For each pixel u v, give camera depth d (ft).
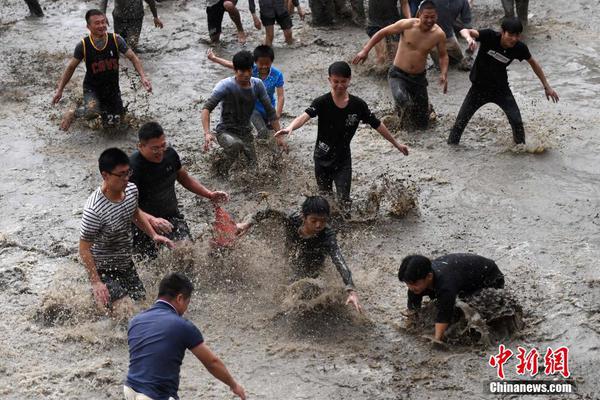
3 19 61.26
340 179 33.91
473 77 39.04
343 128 32.96
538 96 45.85
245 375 25.25
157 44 55.57
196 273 30.30
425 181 37.27
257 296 29.09
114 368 25.53
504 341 26.30
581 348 25.86
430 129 42.78
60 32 58.39
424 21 39.83
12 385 24.73
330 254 27.20
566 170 37.83
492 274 26.68
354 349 26.27
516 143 39.78
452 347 26.08
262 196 34.35
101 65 40.73
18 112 45.47
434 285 25.52
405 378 24.86
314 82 48.98
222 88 35.88
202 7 63.41
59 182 37.78
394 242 32.48
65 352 26.30
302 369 25.43
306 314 27.94
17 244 32.60
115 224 27.07
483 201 35.37
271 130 38.68
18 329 27.37
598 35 54.70
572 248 31.55
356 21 58.65
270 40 55.16
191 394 24.35
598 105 44.50
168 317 20.51
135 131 43.11
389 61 49.78
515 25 36.78
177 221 31.04
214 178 38.01
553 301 28.19
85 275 30.37
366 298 28.78
